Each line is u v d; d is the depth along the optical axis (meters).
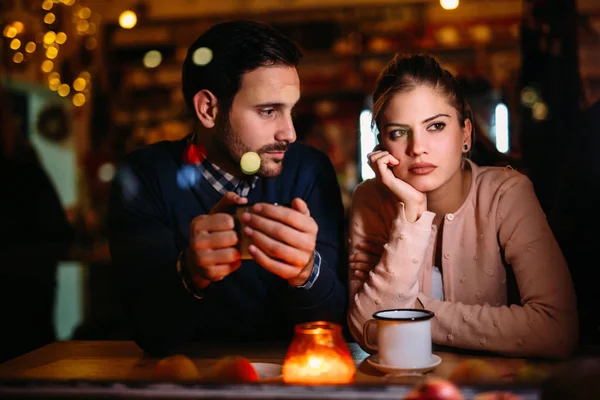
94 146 4.45
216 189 1.40
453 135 1.22
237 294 1.37
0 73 3.82
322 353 0.91
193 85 1.35
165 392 0.83
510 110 2.40
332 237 1.41
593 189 1.42
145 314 1.17
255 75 1.25
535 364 0.98
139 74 4.48
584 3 1.85
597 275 1.40
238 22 1.31
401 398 0.79
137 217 1.34
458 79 1.29
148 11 4.46
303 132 3.82
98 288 3.45
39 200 2.34
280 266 1.05
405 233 1.18
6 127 2.45
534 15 1.88
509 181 1.29
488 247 1.27
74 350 1.23
